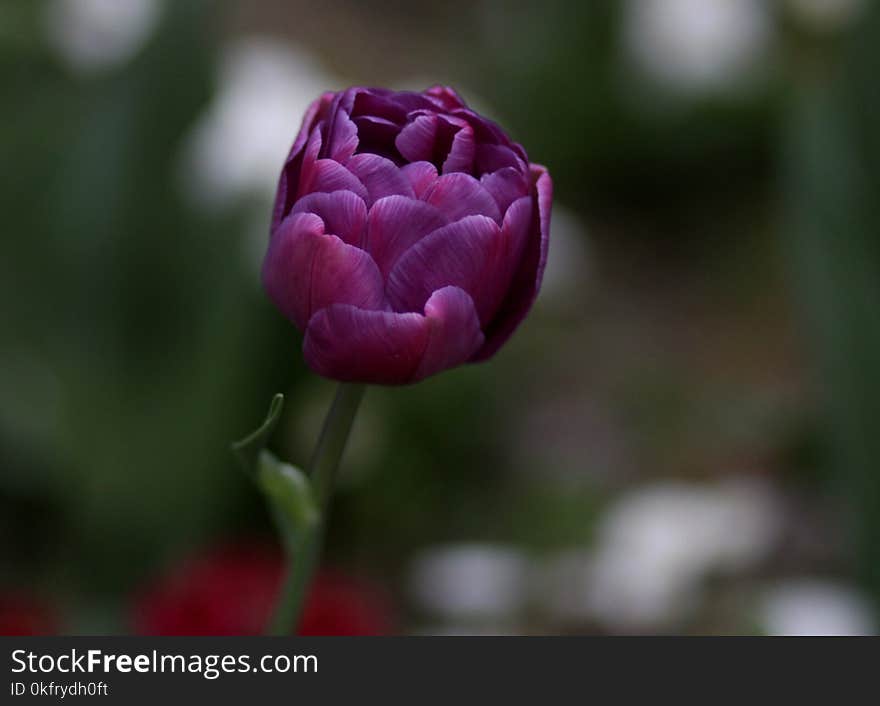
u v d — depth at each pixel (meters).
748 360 3.31
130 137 2.33
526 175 1.38
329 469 1.39
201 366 2.21
